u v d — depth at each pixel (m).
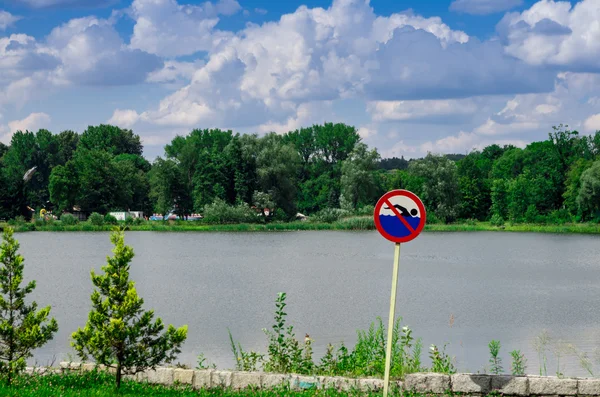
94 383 12.76
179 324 30.08
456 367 20.23
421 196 123.06
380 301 38.62
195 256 71.88
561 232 113.00
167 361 12.58
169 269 58.31
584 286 46.50
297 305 36.78
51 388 11.93
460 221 124.00
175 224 118.75
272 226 113.75
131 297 12.23
